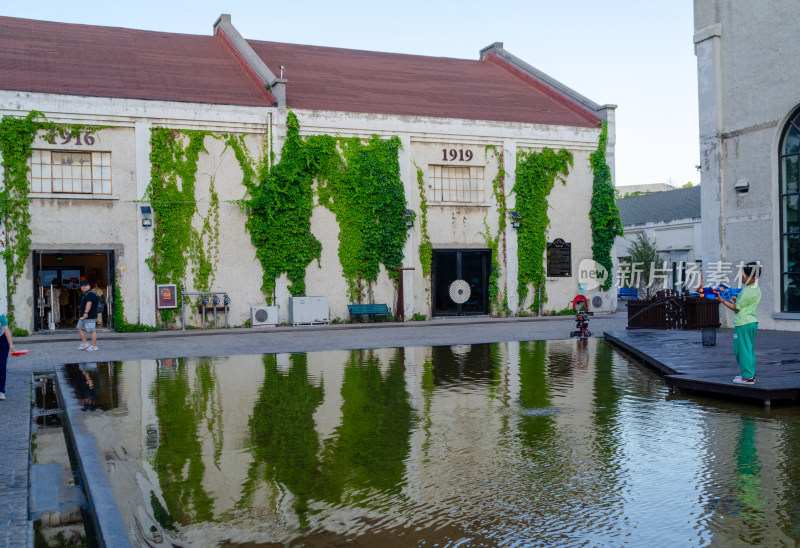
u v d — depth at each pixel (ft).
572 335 56.54
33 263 64.64
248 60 81.25
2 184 63.52
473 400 28.53
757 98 55.31
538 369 37.58
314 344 54.34
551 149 84.94
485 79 99.71
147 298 68.44
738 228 57.26
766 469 17.93
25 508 16.05
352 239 76.69
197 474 18.24
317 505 15.74
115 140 67.62
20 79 66.69
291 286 73.87
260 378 35.60
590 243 87.30
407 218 77.87
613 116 87.51
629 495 16.07
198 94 72.54
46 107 64.75
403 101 83.41
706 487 16.53
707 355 37.27
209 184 70.95
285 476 18.04
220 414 26.21
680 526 14.07
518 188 83.46
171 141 69.46
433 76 96.32
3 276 63.62
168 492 16.71
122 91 69.21
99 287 70.33
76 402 28.96
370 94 83.61
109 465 19.11
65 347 54.13
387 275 78.43
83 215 66.49
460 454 19.99
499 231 83.30
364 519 14.80
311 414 26.07
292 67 88.12
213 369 39.50
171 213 69.46
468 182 82.64
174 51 85.05
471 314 82.69
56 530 14.89
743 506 15.19
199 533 14.05
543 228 84.79
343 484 17.31
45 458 20.83
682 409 26.11
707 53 59.00
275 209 73.00
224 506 15.69
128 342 58.29
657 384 32.12
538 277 84.58
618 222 87.66
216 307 70.79
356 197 76.74
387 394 30.25
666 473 17.74
